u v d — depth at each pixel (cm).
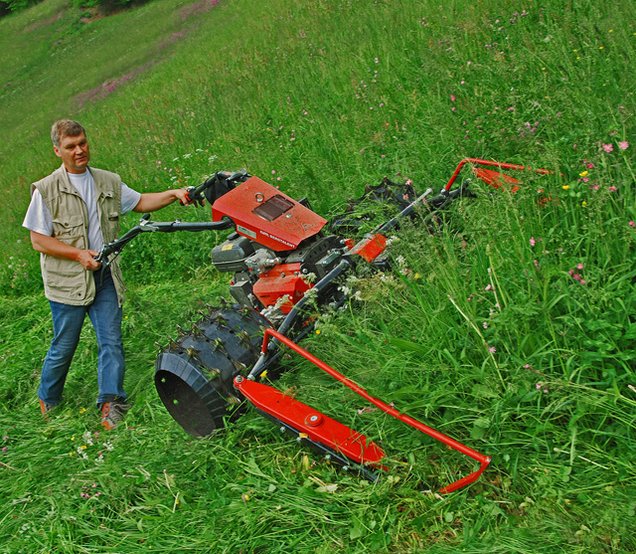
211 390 407
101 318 513
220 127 1160
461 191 509
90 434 469
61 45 3606
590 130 459
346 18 1359
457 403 365
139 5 3722
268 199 469
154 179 1057
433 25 988
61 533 388
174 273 788
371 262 435
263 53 1472
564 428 339
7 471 476
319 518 338
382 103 847
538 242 405
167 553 349
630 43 634
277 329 425
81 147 502
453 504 326
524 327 365
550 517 303
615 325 342
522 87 669
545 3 849
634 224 380
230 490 379
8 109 2961
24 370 639
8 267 1025
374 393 384
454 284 394
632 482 306
